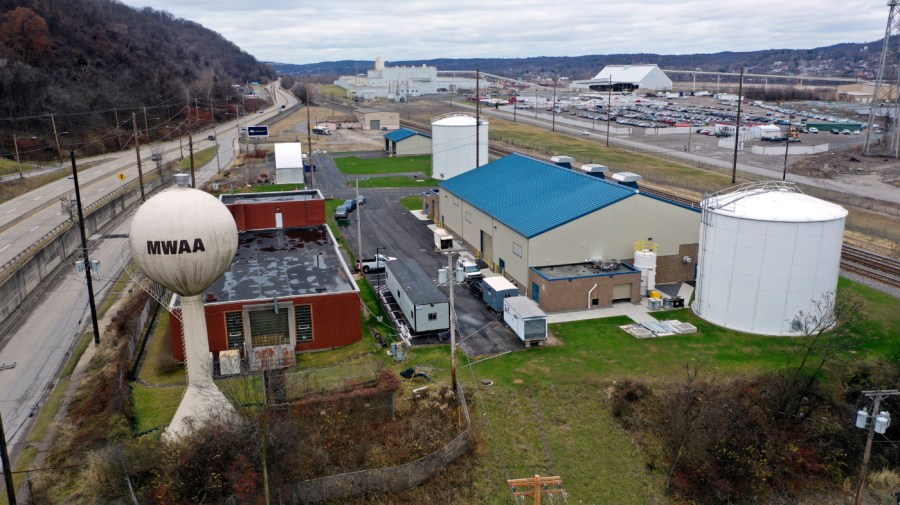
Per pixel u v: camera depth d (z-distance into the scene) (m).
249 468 27.50
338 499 27.83
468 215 62.03
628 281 47.12
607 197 49.81
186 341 32.62
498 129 166.25
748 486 30.11
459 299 48.94
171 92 178.12
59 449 30.33
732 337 41.75
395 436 31.52
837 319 39.91
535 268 48.59
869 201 80.31
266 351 37.47
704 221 44.22
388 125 176.12
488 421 32.75
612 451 31.41
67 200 76.25
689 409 32.06
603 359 38.56
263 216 58.00
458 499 28.28
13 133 117.00
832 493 30.59
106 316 47.28
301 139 156.00
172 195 30.88
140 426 31.89
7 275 50.97
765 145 132.38
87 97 142.25
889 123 149.12
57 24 160.62
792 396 34.34
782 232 40.34
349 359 38.94
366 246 63.53
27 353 41.16
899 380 35.00
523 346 40.44
